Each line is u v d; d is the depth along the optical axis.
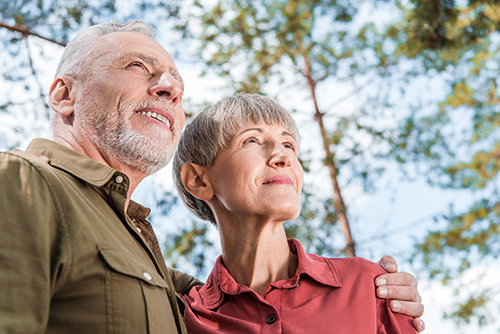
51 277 1.17
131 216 1.77
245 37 5.83
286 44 6.05
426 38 5.74
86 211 1.34
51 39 4.12
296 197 1.76
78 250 1.22
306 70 6.38
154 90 1.75
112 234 1.38
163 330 1.32
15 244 1.10
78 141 1.72
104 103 1.70
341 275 1.79
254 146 1.84
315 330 1.57
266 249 1.80
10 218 1.13
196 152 1.97
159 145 1.70
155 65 1.86
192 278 2.20
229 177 1.80
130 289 1.28
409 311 1.73
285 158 1.79
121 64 1.78
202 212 2.13
